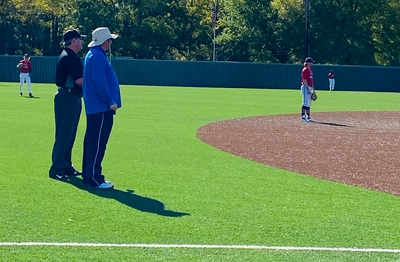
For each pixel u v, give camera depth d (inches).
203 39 3139.8
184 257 266.8
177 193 395.2
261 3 3009.4
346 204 377.7
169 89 2027.6
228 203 370.0
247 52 3073.3
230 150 607.5
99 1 2977.4
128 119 907.4
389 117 1090.1
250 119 971.9
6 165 478.9
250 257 269.0
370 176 479.5
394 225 329.1
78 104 436.5
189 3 3166.8
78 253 269.0
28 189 394.3
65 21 3019.2
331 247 286.7
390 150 637.3
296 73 2416.3
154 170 479.8
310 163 537.0
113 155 551.8
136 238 293.1
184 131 767.7
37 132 698.2
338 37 2925.7
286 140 703.7
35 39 3083.2
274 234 306.3
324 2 2913.4
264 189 416.5
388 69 2412.6
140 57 3036.4
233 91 2026.3
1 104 1105.4
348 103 1514.5
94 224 315.6
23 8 2987.2
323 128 856.9
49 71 2327.8
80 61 437.7
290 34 2960.1
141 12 3014.3
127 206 355.9
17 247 275.4
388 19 2913.4
